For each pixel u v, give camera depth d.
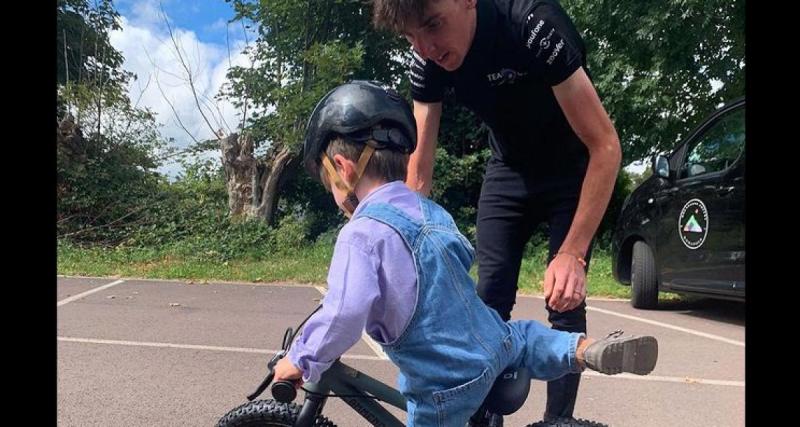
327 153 1.76
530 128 2.24
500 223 2.42
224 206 11.51
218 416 3.28
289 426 1.87
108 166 11.13
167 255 9.70
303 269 8.59
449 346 1.63
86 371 3.99
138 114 11.73
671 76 9.71
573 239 1.94
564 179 2.31
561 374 1.77
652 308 6.42
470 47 2.03
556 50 1.91
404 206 1.70
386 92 1.78
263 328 5.22
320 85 10.45
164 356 4.36
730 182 5.13
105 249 9.86
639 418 3.38
